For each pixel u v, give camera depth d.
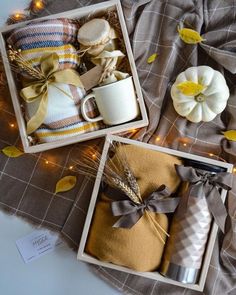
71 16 0.72
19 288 0.80
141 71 0.78
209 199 0.68
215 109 0.73
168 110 0.77
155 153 0.70
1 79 0.77
